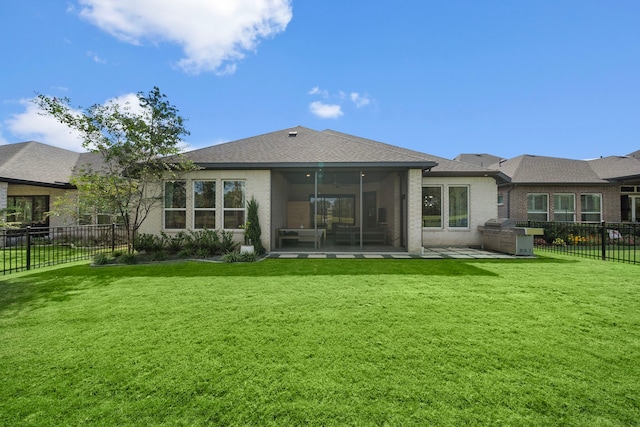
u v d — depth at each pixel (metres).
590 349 2.90
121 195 8.31
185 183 9.84
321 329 3.38
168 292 4.90
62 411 2.05
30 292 4.92
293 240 12.36
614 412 2.02
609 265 7.19
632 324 3.51
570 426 1.90
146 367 2.59
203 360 2.71
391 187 12.30
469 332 3.29
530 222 12.66
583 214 14.55
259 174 9.70
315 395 2.21
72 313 3.91
